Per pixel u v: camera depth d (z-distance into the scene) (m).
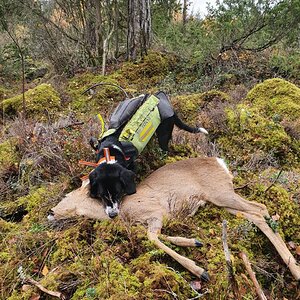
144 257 1.33
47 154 1.95
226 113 2.29
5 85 4.02
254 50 3.43
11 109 2.99
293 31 3.27
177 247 1.41
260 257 1.44
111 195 1.53
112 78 3.57
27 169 1.93
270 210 1.59
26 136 2.18
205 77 3.26
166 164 1.80
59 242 1.43
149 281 1.24
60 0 3.99
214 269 1.32
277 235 1.46
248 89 2.96
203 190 1.58
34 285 1.30
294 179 1.80
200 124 2.26
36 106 2.92
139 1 3.74
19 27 4.04
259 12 3.25
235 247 1.42
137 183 1.76
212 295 1.25
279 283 1.36
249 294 1.27
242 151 2.05
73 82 3.62
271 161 1.96
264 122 2.13
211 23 3.43
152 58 3.70
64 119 2.57
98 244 1.41
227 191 1.56
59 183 1.80
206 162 1.62
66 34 3.99
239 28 3.35
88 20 3.99
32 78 4.22
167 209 1.52
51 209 1.56
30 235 1.49
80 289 1.25
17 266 1.38
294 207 1.62
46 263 1.39
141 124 1.82
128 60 3.90
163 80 3.49
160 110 1.95
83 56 4.04
